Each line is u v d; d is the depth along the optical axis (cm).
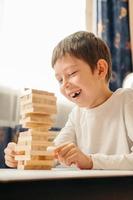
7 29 166
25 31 173
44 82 176
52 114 67
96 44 104
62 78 96
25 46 172
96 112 104
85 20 201
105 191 36
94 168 71
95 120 104
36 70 175
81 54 96
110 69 110
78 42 99
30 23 176
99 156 74
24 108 67
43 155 65
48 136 67
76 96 98
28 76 171
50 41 182
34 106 65
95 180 35
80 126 112
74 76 94
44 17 183
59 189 31
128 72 206
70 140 110
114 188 37
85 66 96
